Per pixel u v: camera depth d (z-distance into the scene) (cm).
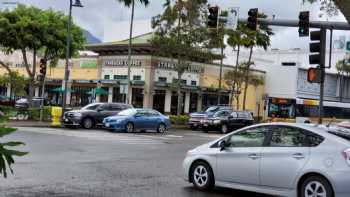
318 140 880
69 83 5688
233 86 5312
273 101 5628
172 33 4109
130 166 1385
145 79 5062
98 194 946
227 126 3588
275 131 952
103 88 5409
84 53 6162
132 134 2819
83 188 1004
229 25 2183
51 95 5922
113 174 1213
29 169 1212
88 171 1238
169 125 3228
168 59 5225
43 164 1314
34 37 3581
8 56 6309
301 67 6644
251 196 1009
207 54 4316
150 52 5031
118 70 5325
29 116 3222
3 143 448
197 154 1063
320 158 858
